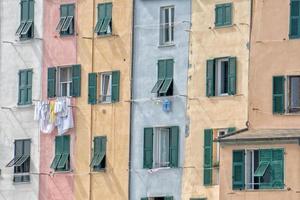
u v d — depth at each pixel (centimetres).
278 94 14538
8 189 16488
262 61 14638
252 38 14712
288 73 14512
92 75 15912
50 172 16150
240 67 14812
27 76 16450
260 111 14600
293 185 14050
